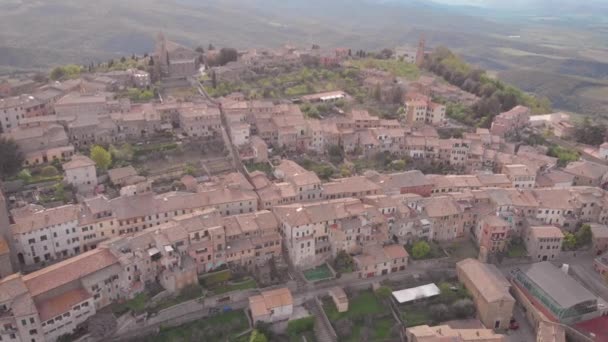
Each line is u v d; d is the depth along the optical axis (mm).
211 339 140250
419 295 159875
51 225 152000
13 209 165500
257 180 195000
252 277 158625
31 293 128125
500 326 154875
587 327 151750
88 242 160250
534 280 163500
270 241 164000
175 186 193875
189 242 153875
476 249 185500
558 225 193875
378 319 154250
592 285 169750
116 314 137500
